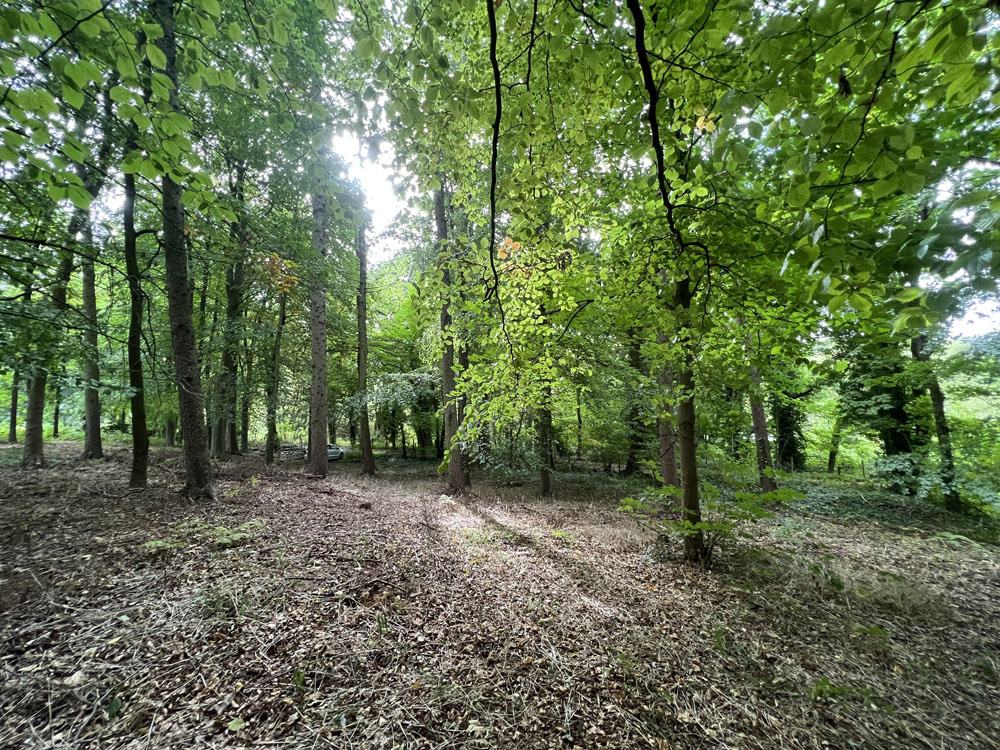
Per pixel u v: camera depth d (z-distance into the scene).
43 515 5.36
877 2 1.38
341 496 8.38
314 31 6.20
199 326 13.30
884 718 2.88
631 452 11.91
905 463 9.52
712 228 3.55
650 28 2.50
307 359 16.02
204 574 3.91
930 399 9.38
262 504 6.71
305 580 4.00
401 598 3.92
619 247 4.68
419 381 13.29
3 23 1.65
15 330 4.82
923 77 1.64
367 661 3.02
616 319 5.22
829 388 11.60
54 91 2.43
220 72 2.24
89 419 11.34
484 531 6.55
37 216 4.68
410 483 12.36
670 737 2.62
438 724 2.56
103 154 4.22
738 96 1.79
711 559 5.51
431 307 4.34
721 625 3.89
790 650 3.59
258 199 10.84
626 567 5.27
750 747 2.59
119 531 4.84
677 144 3.07
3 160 2.02
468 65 4.27
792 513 8.73
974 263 1.30
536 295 4.56
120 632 3.06
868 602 4.50
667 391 5.62
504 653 3.25
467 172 3.78
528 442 10.83
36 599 3.35
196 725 2.42
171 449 15.22
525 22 2.48
